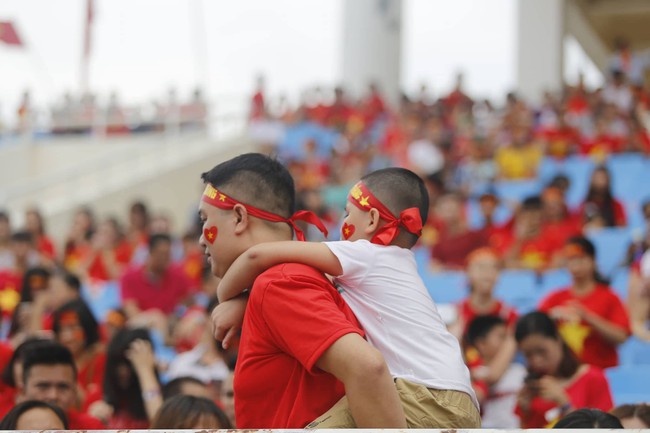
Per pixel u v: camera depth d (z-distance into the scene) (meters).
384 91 44.69
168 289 17.83
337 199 28.28
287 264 5.23
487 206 21.17
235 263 5.36
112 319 15.79
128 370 10.43
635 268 15.38
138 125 38.25
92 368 11.81
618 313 13.13
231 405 9.45
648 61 50.53
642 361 14.48
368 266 5.35
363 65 44.81
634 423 7.72
